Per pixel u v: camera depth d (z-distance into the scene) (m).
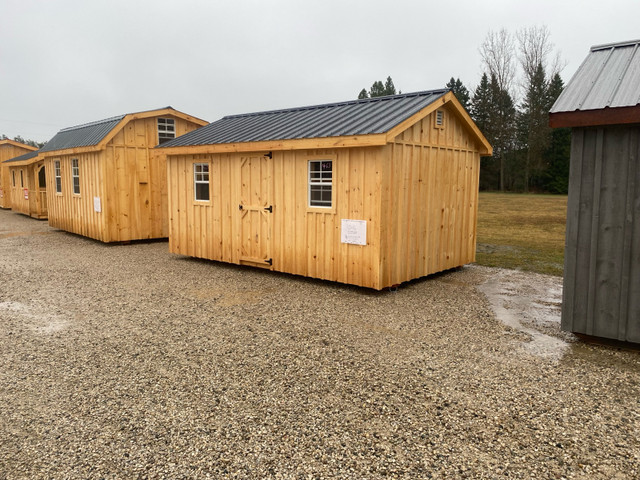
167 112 14.30
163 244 14.04
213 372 4.71
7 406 4.04
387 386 4.40
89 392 4.29
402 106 8.68
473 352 5.28
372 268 7.71
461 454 3.32
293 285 8.55
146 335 5.82
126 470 3.14
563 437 3.55
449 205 9.38
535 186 48.00
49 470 3.15
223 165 10.06
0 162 27.97
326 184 8.30
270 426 3.69
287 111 11.78
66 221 16.27
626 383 4.50
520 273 9.73
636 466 3.20
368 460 3.25
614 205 5.17
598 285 5.34
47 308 7.05
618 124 5.04
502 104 47.56
